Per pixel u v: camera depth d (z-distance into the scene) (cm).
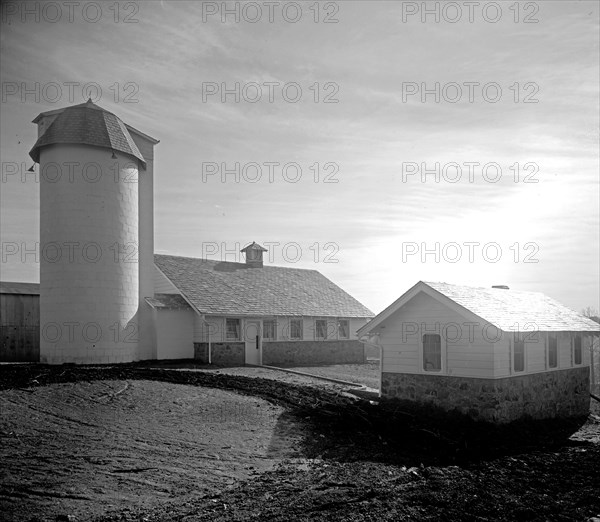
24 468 995
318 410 1566
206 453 1143
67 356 2219
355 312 3375
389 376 1809
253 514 804
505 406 1611
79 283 2231
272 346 2939
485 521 805
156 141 2644
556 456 1276
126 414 1429
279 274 3497
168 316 2609
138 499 882
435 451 1310
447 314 1678
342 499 873
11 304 2741
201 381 1859
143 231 2580
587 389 2092
